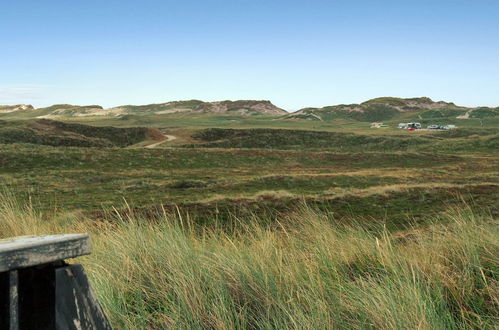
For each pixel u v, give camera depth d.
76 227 6.28
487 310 3.68
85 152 87.50
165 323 3.31
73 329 1.46
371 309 3.16
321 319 3.13
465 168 84.81
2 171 72.19
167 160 89.38
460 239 4.84
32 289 1.44
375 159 98.50
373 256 4.52
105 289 3.63
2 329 1.28
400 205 34.31
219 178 69.06
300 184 59.53
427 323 3.01
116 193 51.81
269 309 3.41
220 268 3.98
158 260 4.19
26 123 160.12
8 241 1.43
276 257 4.31
